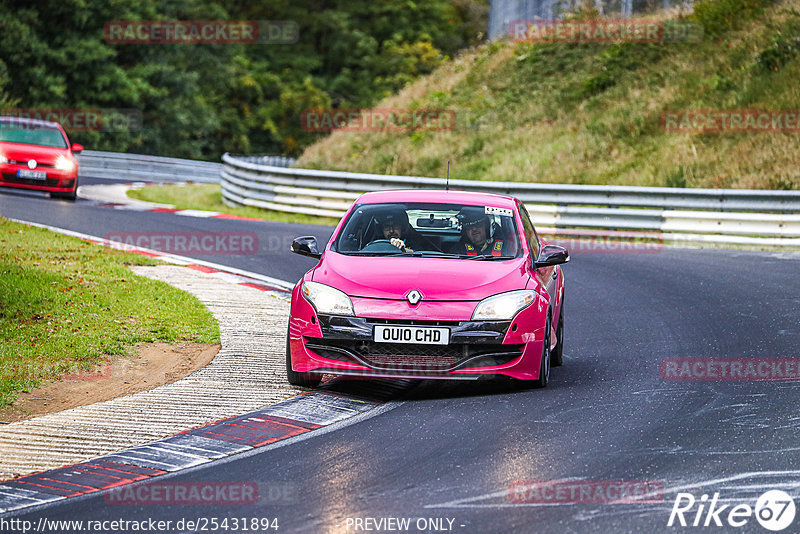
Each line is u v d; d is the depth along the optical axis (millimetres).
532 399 28625
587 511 19156
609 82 118312
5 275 41812
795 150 87312
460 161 111062
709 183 87000
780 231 68000
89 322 36250
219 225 71938
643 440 24062
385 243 31672
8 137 83125
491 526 18406
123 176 146000
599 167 97562
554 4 146125
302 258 58562
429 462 22500
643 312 43688
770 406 27250
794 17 112062
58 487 21047
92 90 194500
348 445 23984
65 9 188625
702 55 115562
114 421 25953
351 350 28453
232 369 31953
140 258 53219
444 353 28422
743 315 42094
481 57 143000
